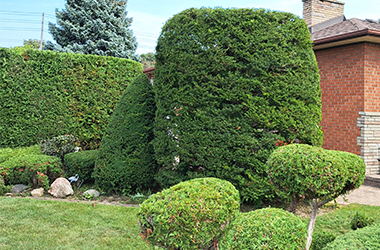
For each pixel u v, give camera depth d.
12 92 8.66
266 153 5.15
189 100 5.32
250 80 5.15
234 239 2.43
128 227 4.54
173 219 2.38
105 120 9.59
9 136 8.69
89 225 4.59
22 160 6.65
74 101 9.23
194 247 2.42
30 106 8.82
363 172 3.20
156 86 5.79
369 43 7.80
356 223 3.69
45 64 8.93
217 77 5.21
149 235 2.46
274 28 5.22
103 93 9.57
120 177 6.18
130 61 10.03
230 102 5.30
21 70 8.73
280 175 3.20
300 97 5.36
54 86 9.01
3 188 6.28
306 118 5.37
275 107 5.24
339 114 8.45
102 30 16.25
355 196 6.48
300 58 5.38
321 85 8.99
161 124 5.66
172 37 5.50
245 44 5.18
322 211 5.44
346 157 3.19
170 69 5.45
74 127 9.26
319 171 2.95
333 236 3.43
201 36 5.23
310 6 11.86
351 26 8.79
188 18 5.38
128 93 6.48
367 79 7.79
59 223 4.66
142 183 6.29
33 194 6.22
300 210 5.48
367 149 7.79
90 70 9.40
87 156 7.08
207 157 5.29
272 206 5.57
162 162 5.80
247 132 5.21
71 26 15.80
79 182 6.93
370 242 2.43
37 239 4.08
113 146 6.29
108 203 5.89
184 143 5.40
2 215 4.92
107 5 16.72
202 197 2.51
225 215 2.52
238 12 5.24
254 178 5.22
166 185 5.84
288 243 2.34
